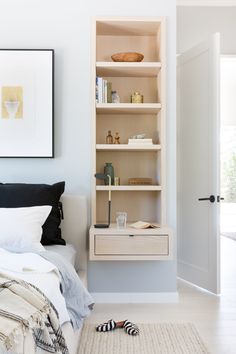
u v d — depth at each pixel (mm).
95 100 3512
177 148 4453
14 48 3555
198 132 4070
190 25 4949
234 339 2701
